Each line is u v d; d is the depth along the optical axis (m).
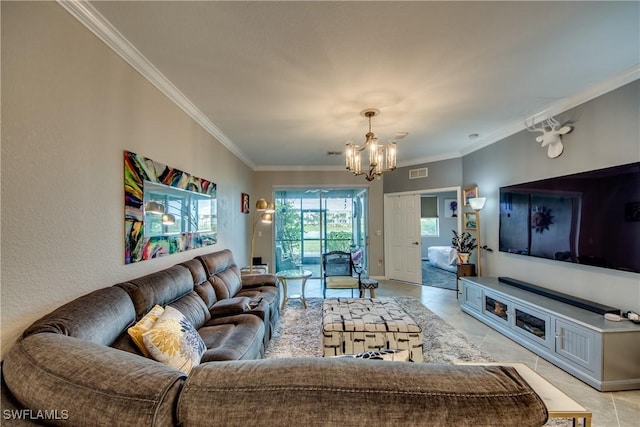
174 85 2.39
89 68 1.57
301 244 6.25
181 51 1.91
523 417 0.66
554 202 2.91
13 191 1.16
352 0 1.48
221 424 0.66
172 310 1.70
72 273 1.45
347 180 6.13
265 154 5.02
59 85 1.38
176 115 2.61
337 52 1.95
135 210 1.96
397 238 5.93
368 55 1.99
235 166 4.58
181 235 2.64
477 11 1.58
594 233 2.47
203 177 3.24
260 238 6.02
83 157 1.53
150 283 1.82
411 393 0.68
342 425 0.65
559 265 2.94
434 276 6.30
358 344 2.42
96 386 0.74
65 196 1.41
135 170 1.96
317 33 1.75
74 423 0.71
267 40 1.81
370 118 3.15
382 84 2.41
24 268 1.20
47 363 0.84
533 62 2.10
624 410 1.84
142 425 0.66
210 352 1.67
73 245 1.46
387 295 4.78
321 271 5.89
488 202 4.18
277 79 2.31
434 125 3.52
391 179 5.98
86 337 1.18
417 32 1.75
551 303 2.68
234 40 1.80
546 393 1.25
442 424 0.64
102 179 1.67
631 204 2.19
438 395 0.67
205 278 2.75
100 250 1.64
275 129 3.60
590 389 2.07
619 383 2.04
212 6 1.50
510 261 3.71
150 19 1.60
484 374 0.74
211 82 2.35
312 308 4.02
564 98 2.73
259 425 0.65
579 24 1.70
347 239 6.29
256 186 6.05
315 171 6.11
